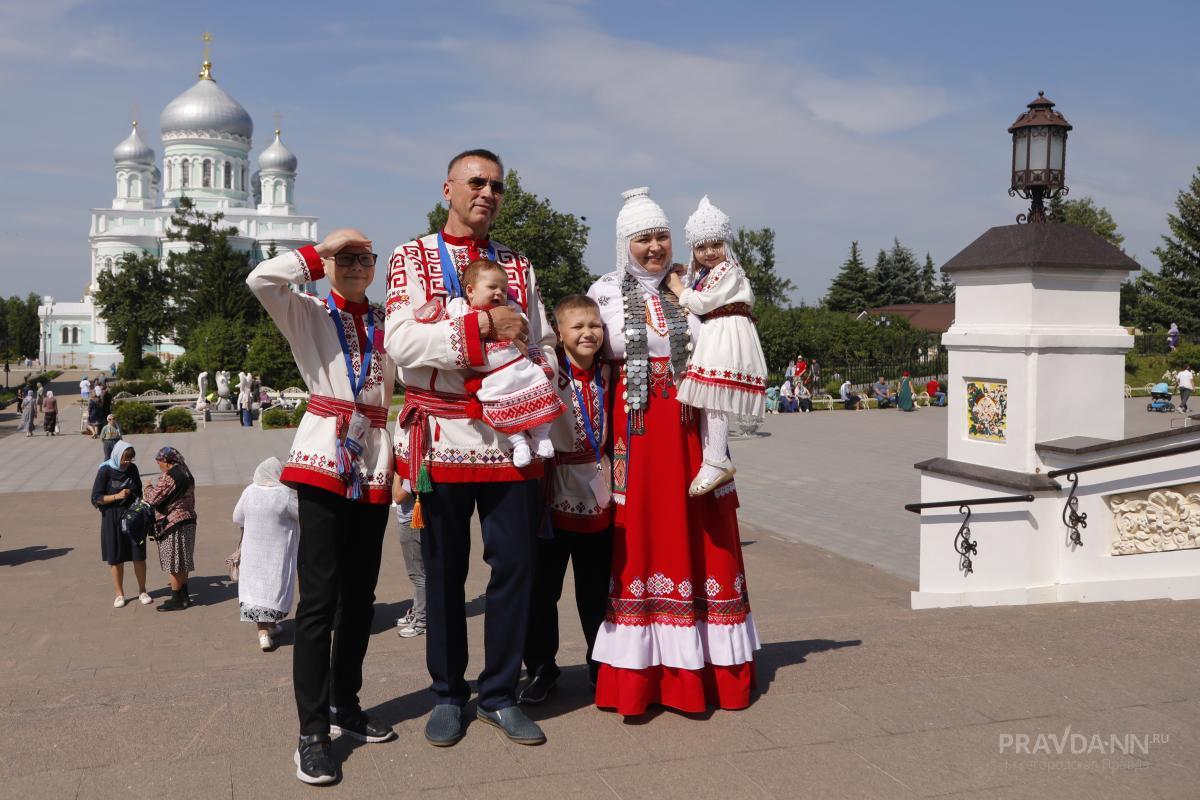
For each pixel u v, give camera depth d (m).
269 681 4.64
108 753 3.38
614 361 3.87
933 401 34.44
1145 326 49.94
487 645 3.56
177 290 66.56
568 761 3.36
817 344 44.84
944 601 6.43
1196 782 3.19
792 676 4.16
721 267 3.78
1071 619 5.01
